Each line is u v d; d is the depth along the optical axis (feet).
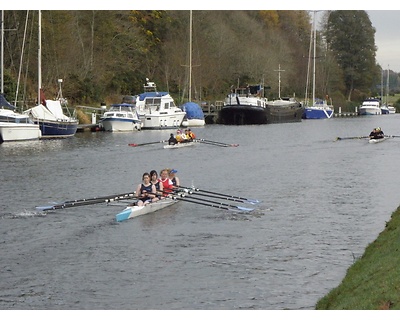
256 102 404.57
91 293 76.02
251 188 148.77
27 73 323.16
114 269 84.48
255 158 213.46
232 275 81.87
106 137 290.76
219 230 104.99
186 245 95.81
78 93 365.40
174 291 76.48
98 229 105.50
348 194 138.82
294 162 201.87
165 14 470.39
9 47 310.45
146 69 452.76
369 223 109.40
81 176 167.02
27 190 144.87
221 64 492.54
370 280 70.23
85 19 385.91
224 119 413.39
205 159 209.56
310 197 135.33
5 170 175.83
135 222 110.52
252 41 538.47
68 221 111.04
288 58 562.25
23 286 78.33
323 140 290.76
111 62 401.49
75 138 282.36
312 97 572.92
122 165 190.60
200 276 81.56
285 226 107.76
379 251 84.53
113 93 411.54
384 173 173.37
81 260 88.38
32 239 99.30
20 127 250.16
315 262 86.94
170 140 247.50
